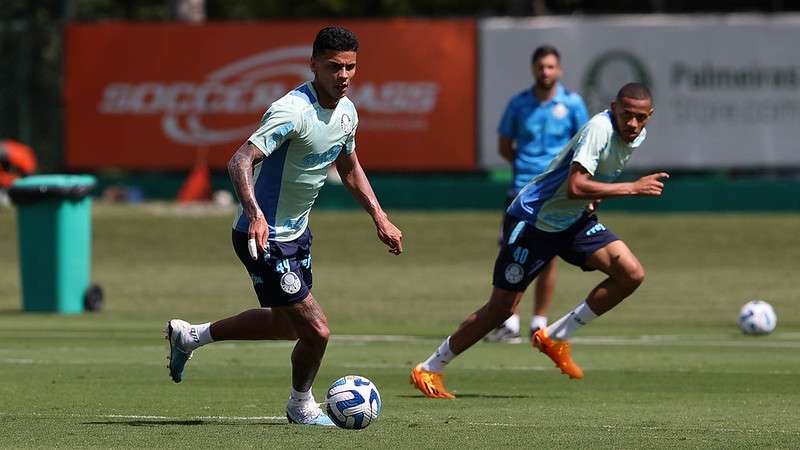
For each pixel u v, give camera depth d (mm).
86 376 39625
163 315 60656
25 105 111438
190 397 34906
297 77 102250
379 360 44188
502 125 50062
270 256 27750
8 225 93812
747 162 98250
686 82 98312
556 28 98500
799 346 49062
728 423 30328
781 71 97688
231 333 29250
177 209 99125
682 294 68250
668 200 99062
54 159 110812
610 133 34438
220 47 102812
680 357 45562
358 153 100875
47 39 112000
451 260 83125
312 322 28234
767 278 74000
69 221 61875
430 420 30562
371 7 154625
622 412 32344
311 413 29531
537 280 48438
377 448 26156
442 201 101625
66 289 61875
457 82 99812
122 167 104312
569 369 36531
